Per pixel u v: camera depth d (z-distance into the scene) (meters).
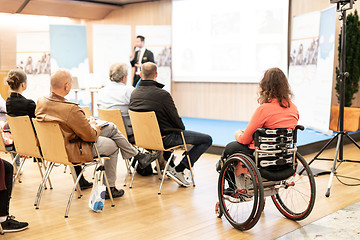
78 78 9.93
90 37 11.71
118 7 10.91
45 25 11.87
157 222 3.37
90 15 11.06
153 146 4.25
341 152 4.52
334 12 6.50
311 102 7.25
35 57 9.98
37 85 9.99
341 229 3.20
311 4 7.81
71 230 3.21
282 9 8.07
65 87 3.55
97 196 3.60
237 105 8.97
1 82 9.17
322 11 6.96
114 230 3.20
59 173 5.03
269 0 8.21
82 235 3.11
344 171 4.98
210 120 9.11
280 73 3.18
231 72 8.87
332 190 4.21
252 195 3.25
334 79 7.74
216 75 9.09
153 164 5.40
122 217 3.49
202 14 9.14
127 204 3.83
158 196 4.07
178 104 9.94
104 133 3.96
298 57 7.54
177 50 9.62
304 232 3.14
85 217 3.50
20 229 3.20
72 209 3.71
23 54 10.02
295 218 3.36
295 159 3.31
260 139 3.09
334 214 3.52
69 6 10.36
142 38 9.13
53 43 9.87
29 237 3.07
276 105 3.14
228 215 3.31
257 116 3.11
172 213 3.58
